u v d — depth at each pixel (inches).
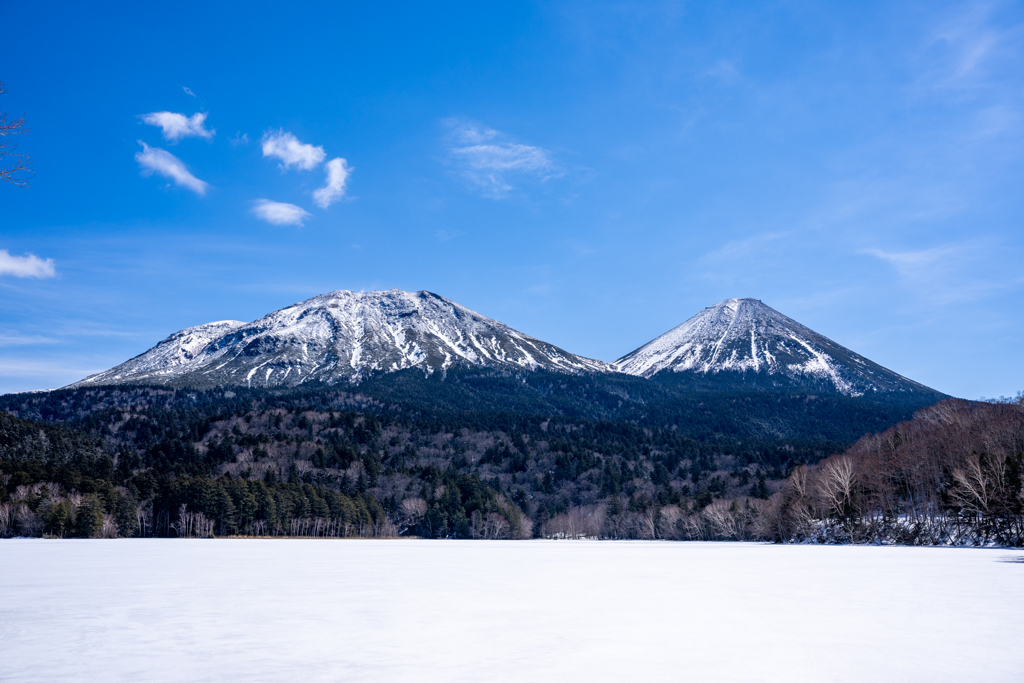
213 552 4212.6
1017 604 1536.7
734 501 7194.9
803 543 5639.8
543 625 1272.1
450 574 2554.1
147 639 1133.1
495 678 845.8
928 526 4749.0
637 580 2262.6
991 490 4242.1
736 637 1131.9
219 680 841.5
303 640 1119.0
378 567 2942.9
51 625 1286.9
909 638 1113.4
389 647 1054.4
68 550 4328.3
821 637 1128.2
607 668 900.6
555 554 4242.1
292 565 3048.7
